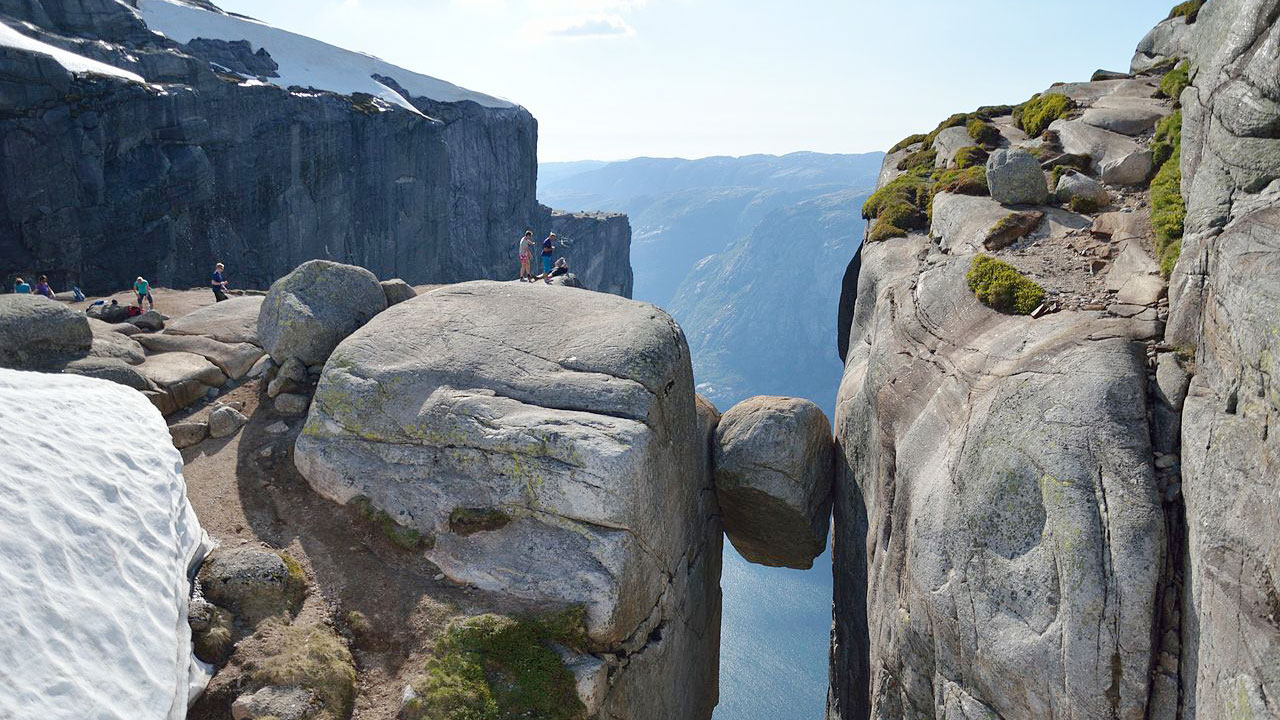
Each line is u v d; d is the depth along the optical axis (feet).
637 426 49.73
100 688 32.73
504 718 39.24
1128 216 57.82
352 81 432.25
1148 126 75.41
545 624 43.29
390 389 53.36
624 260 597.52
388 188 327.06
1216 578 28.91
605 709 42.88
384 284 72.18
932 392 48.60
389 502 49.90
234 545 47.96
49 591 34.32
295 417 60.59
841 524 66.95
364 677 41.16
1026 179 65.36
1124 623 31.50
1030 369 41.50
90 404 48.11
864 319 74.33
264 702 37.45
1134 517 32.94
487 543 47.32
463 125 414.41
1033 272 53.42
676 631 54.08
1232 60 46.57
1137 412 36.35
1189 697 29.66
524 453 48.39
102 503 40.40
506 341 56.95
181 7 438.81
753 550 73.00
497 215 446.19
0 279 189.88
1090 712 31.30
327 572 46.68
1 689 29.71
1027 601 34.24
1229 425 31.71
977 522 37.68
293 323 64.28
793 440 64.95
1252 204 40.47
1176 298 41.14
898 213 79.15
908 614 42.06
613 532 46.73
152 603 38.14
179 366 63.62
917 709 41.27
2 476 37.52
